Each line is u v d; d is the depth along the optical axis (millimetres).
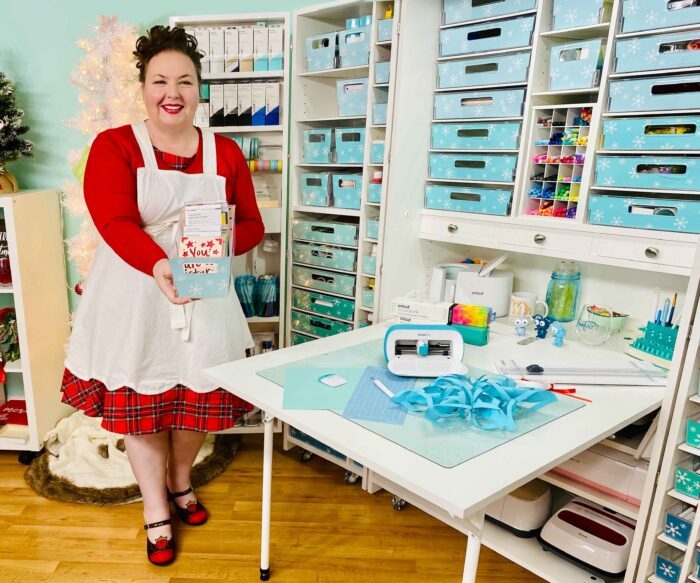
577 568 1689
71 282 2689
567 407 1373
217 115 2365
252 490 2316
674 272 1605
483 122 1978
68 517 2100
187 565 1886
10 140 2295
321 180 2332
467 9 1909
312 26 2311
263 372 1532
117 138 1595
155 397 1728
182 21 2293
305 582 1838
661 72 1559
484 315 1789
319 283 2402
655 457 1459
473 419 1259
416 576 1884
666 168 1627
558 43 1835
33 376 2369
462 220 2062
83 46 2332
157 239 1659
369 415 1291
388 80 2018
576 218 1782
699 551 1426
